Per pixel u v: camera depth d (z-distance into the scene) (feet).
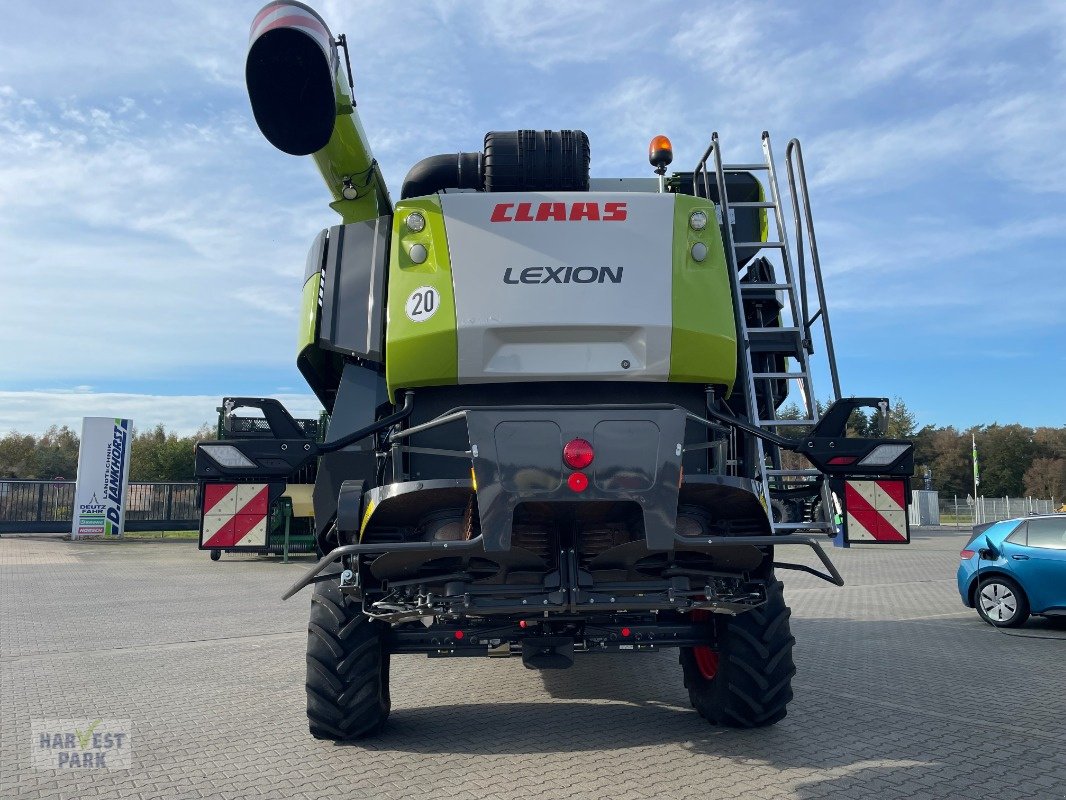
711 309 13.73
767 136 18.83
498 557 11.95
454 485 11.87
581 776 12.76
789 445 13.62
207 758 14.02
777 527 14.70
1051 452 280.10
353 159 15.66
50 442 204.74
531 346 13.38
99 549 69.05
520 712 17.30
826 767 13.16
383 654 14.78
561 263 13.47
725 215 16.47
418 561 12.58
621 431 11.59
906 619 33.06
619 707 17.74
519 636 13.84
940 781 12.48
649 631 14.46
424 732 15.64
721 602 12.71
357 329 14.85
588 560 12.91
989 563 31.50
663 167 18.37
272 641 27.07
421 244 13.67
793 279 17.15
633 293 13.42
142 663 23.22
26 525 80.48
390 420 13.69
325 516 14.30
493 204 13.76
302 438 13.50
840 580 12.76
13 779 12.99
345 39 14.21
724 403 14.53
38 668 22.44
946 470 269.03
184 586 43.96
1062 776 12.75
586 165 15.98
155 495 85.30
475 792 12.05
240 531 13.28
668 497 11.52
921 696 18.72
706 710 15.97
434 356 13.30
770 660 14.51
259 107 13.39
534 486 11.38
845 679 20.80
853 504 13.73
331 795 12.03
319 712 14.15
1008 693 19.10
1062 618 33.81
